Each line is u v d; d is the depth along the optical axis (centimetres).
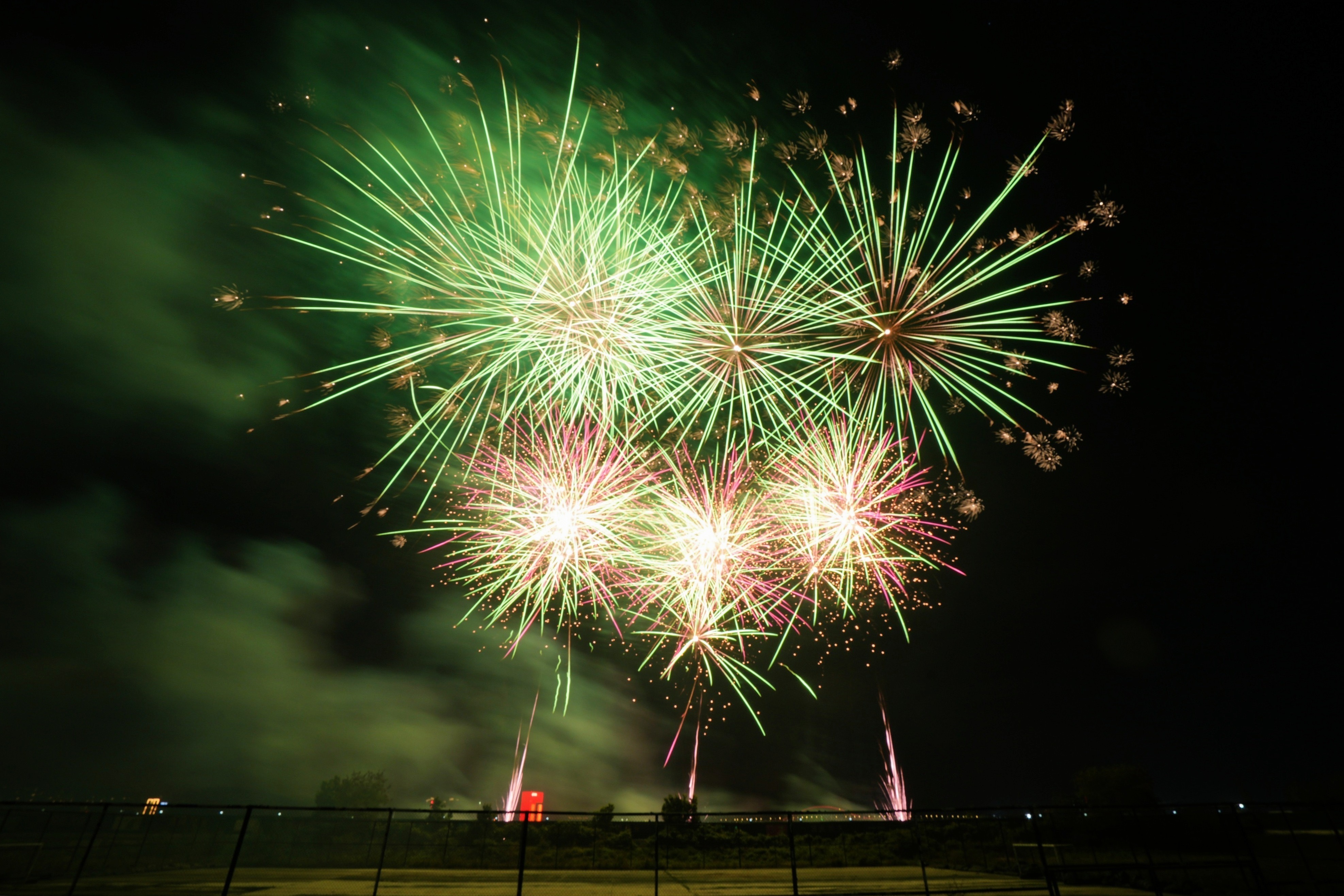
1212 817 1789
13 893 1260
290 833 2078
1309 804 1170
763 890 1405
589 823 2234
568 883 1537
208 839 2005
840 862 2016
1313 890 1259
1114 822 1950
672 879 1647
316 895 1251
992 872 1775
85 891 1295
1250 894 1246
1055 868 927
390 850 2044
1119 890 1420
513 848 2075
